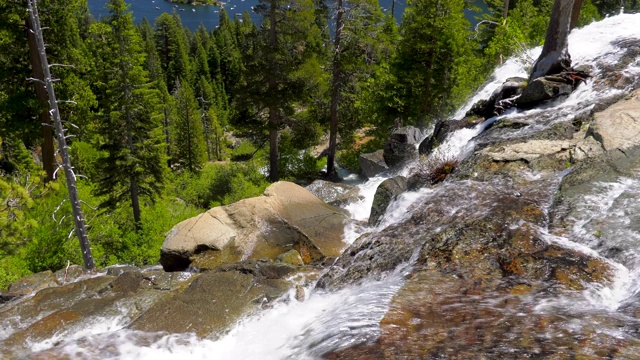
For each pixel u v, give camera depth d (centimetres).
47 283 881
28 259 1516
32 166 2091
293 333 498
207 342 561
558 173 684
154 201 2089
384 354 341
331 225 1065
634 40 1153
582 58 1167
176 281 776
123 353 546
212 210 1108
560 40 1066
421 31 2248
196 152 4491
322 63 2422
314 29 2294
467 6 2945
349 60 2388
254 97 2327
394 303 427
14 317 691
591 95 951
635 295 390
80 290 766
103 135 1933
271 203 1102
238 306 635
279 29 2214
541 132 826
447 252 519
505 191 662
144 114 1947
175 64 7244
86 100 1933
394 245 614
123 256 1705
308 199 1150
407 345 350
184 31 9106
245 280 711
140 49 1866
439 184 870
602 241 485
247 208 1091
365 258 627
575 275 435
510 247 501
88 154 2567
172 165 4794
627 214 517
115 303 706
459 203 664
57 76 1827
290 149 2744
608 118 772
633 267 438
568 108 926
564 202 580
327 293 602
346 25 2361
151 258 1683
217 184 2491
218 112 6962
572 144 755
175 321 612
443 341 349
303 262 959
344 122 2764
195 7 13888
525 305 391
